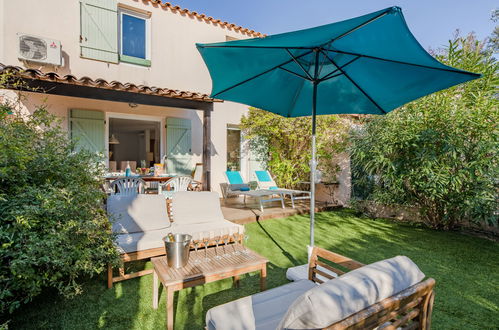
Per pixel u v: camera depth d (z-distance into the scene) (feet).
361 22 6.00
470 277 10.98
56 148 9.25
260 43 6.86
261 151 29.63
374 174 20.34
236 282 9.91
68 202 7.18
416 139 16.28
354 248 14.23
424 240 15.74
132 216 12.09
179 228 12.52
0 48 17.81
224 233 10.50
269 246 14.32
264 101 12.25
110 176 19.80
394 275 4.76
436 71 8.01
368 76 9.66
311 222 9.89
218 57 8.58
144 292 9.41
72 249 7.38
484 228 17.52
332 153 25.20
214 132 26.61
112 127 40.01
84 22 20.36
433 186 15.74
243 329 5.22
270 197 27.89
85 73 20.66
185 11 24.86
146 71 23.26
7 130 7.55
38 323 7.63
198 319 7.99
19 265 6.13
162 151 24.41
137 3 22.75
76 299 8.88
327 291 3.96
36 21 18.81
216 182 26.81
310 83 11.44
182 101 19.57
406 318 5.02
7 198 6.86
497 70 15.62
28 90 14.70
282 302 6.21
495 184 15.15
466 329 7.66
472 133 15.76
